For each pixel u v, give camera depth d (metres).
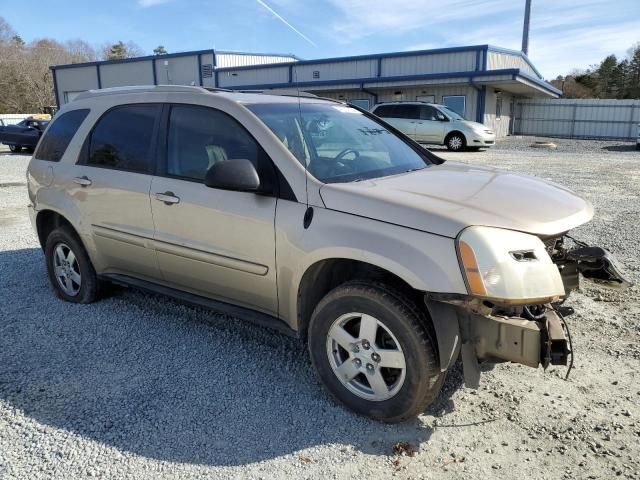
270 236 3.25
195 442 2.86
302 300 3.25
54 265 4.92
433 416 3.06
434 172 3.71
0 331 4.26
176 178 3.78
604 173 13.30
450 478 2.56
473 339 2.76
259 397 3.28
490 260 2.58
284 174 3.24
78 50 88.62
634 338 3.95
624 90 68.25
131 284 4.29
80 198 4.43
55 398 3.29
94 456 2.76
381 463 2.67
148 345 4.00
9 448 2.83
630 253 6.08
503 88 29.30
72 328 4.31
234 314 3.61
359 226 2.91
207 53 35.50
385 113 22.00
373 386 2.97
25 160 19.42
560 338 2.63
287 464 2.68
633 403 3.13
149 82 38.34
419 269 2.69
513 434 2.88
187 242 3.71
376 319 2.89
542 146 22.75
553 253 3.32
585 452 2.72
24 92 72.06
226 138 3.55
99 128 4.41
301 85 31.38
